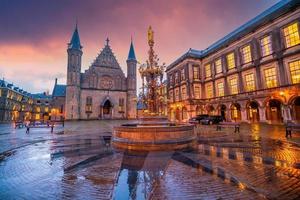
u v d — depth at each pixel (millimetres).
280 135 12977
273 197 3746
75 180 4902
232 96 29547
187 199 3705
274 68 23203
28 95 78625
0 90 57500
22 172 5664
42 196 3980
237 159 6789
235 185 4387
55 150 9109
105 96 49250
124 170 5621
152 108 12375
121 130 9492
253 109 26219
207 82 36531
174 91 42906
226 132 16375
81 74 47312
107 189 4285
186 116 36906
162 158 6965
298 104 20406
